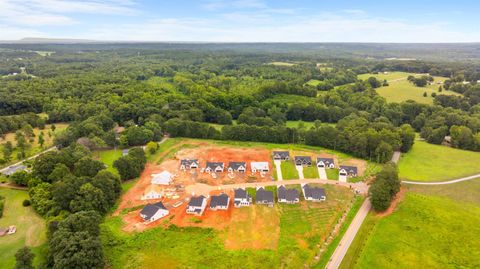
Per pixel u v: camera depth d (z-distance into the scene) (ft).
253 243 237.86
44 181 302.86
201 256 223.10
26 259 182.09
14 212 265.75
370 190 293.84
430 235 250.57
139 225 258.57
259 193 301.84
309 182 343.26
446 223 266.16
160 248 231.09
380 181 295.07
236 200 290.56
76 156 343.05
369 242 242.17
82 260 190.70
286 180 347.56
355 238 247.09
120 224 259.39
